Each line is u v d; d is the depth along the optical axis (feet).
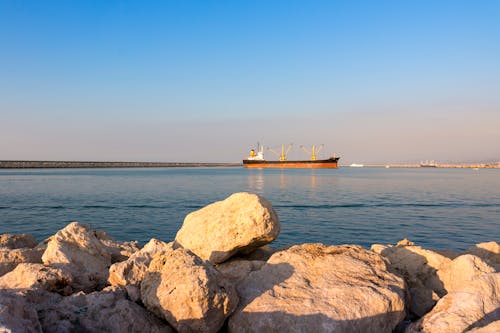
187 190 202.49
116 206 131.85
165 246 33.71
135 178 335.26
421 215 111.86
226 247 31.19
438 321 21.43
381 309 22.72
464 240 78.54
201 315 20.84
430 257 31.89
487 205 136.36
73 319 20.84
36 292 23.58
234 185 247.91
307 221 101.24
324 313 21.86
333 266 26.71
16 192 185.37
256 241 31.60
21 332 16.28
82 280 30.73
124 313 21.34
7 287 26.61
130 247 44.21
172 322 21.38
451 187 229.04
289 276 26.02
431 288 30.22
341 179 333.01
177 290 21.42
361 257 28.60
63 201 146.41
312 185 249.75
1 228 91.86
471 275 27.45
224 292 21.97
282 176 400.06
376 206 134.00
